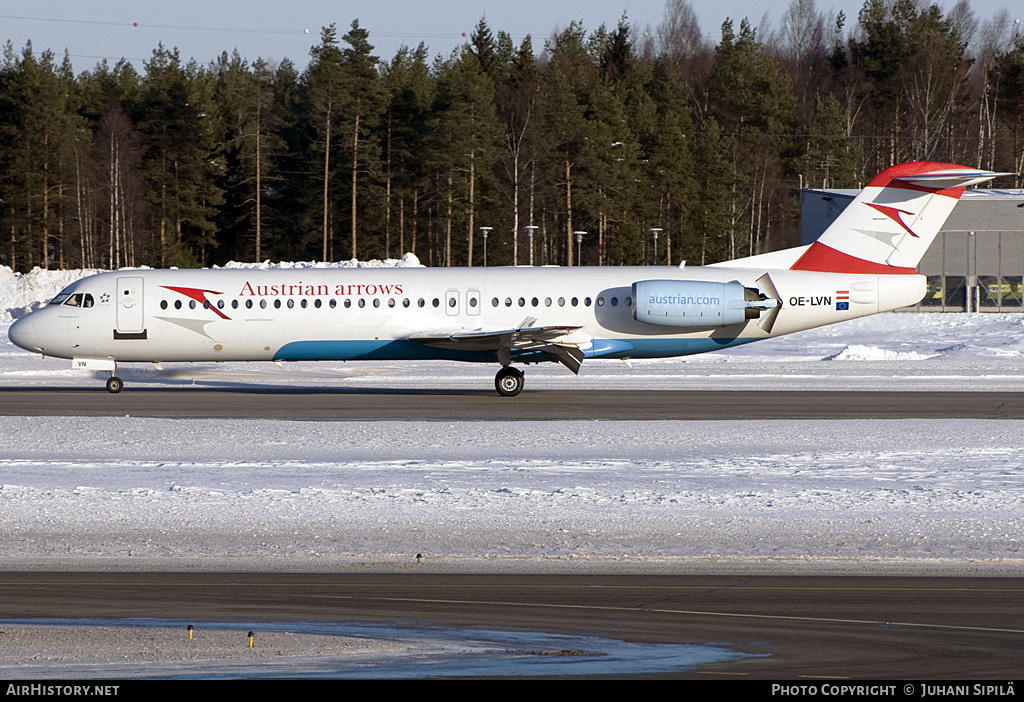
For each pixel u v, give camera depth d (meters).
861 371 128.75
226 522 51.06
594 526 50.12
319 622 36.50
